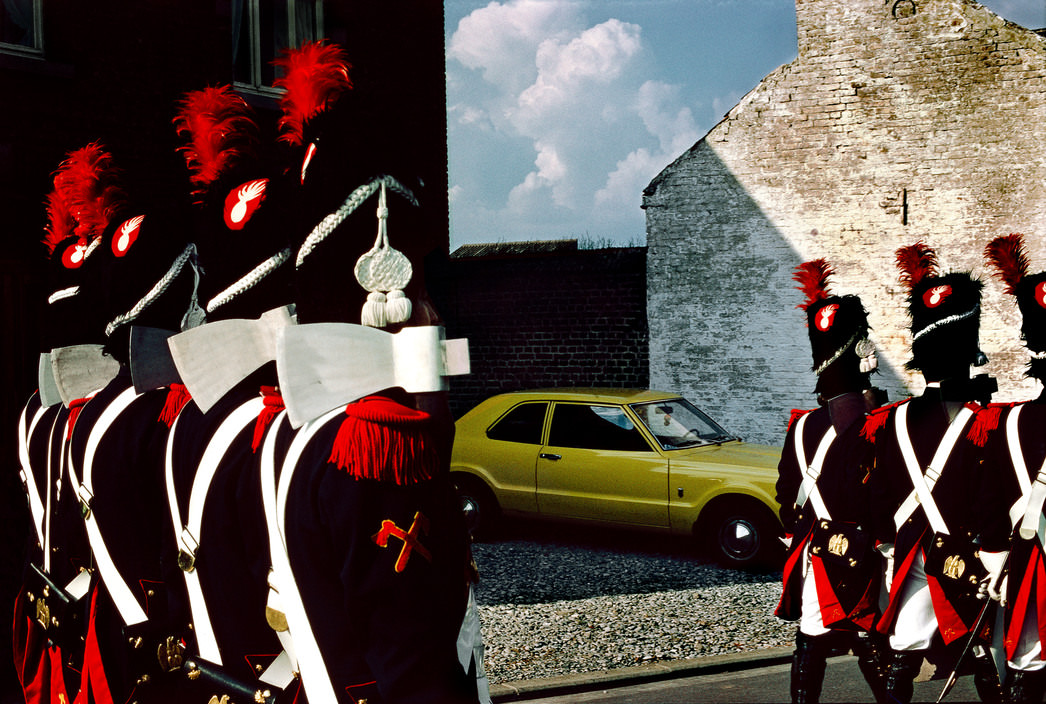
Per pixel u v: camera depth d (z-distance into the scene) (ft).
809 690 11.14
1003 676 10.30
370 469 4.21
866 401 12.15
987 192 39.34
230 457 5.10
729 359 41.73
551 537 27.96
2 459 18.67
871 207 40.63
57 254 7.95
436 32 29.58
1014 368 38.70
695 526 24.43
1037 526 9.78
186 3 22.53
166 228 6.56
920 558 10.52
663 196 42.65
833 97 40.96
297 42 25.20
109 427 6.13
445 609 4.33
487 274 41.16
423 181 4.84
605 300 40.57
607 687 15.76
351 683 4.43
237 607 5.02
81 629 6.37
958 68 39.60
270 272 5.42
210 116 6.27
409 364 4.48
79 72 20.59
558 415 26.99
